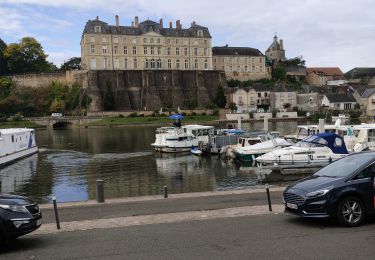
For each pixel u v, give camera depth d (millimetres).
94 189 31953
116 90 134125
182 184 32969
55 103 132875
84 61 142625
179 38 148125
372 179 12570
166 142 53375
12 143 49406
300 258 9742
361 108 131375
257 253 10234
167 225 13680
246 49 168750
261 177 34594
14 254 11023
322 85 170625
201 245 11133
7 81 143250
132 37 143000
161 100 137875
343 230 12062
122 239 12102
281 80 169000
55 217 14562
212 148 50125
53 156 53531
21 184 35219
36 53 162750
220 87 137875
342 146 36031
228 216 14633
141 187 32156
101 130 99062
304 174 35062
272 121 118562
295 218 13859
